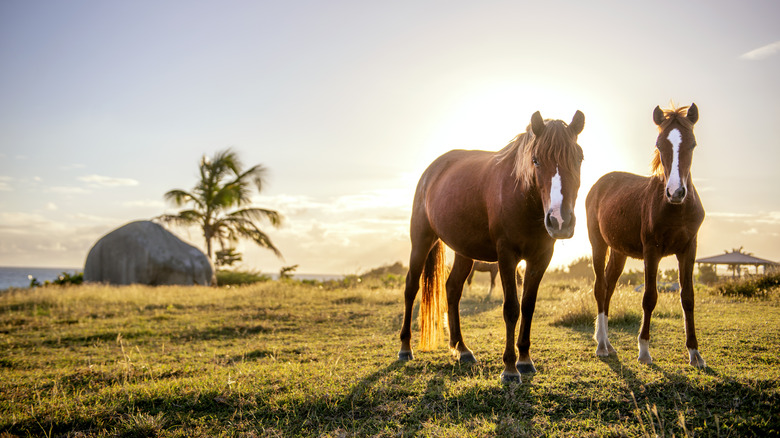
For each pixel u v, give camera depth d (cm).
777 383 398
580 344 617
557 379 441
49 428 400
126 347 781
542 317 886
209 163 2702
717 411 364
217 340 827
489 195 480
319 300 1287
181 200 2675
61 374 569
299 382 471
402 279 1964
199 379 507
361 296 1327
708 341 602
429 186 598
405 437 352
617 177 650
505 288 461
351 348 672
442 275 605
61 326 980
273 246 2758
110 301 1306
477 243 509
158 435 377
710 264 3056
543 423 360
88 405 440
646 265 530
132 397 448
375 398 423
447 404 404
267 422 393
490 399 408
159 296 1375
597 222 644
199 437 372
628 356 545
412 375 491
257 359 640
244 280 2498
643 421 354
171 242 2066
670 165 485
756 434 333
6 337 875
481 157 546
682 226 505
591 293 851
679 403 381
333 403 418
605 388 413
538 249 462
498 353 571
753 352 540
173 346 779
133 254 1973
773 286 1164
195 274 2050
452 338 578
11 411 437
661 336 650
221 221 2709
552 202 398
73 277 2097
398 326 881
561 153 404
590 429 347
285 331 888
